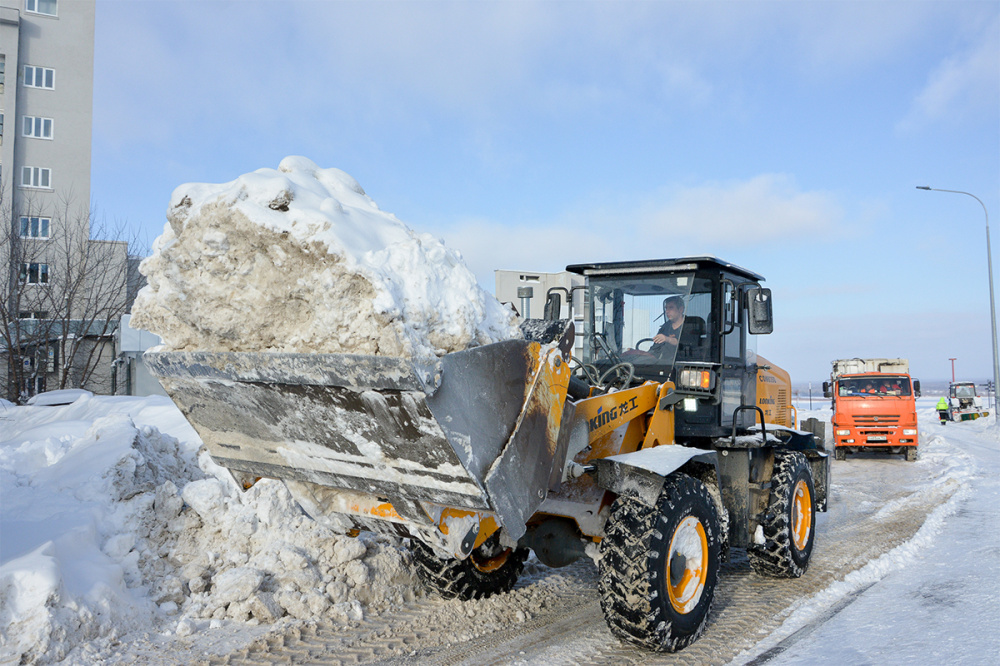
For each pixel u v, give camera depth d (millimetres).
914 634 3773
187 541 4547
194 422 3287
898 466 13859
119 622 3693
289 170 2949
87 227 19656
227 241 2520
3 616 3295
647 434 4148
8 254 17797
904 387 15383
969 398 29094
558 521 4004
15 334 16562
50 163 30438
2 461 5414
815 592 4797
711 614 4301
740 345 5434
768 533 4973
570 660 3547
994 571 5082
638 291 5051
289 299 2537
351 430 2744
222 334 2705
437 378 2416
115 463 4844
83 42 31281
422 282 2504
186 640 3674
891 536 6578
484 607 4371
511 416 2834
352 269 2348
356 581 4406
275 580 4285
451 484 2703
